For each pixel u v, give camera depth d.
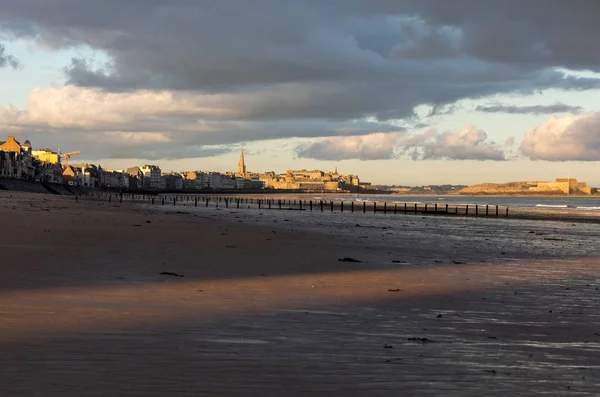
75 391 6.74
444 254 28.50
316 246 30.06
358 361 8.53
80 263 19.41
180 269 19.12
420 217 82.25
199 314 11.83
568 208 142.88
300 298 14.37
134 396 6.65
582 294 16.50
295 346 9.35
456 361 8.72
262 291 15.26
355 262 23.25
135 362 8.06
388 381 7.55
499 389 7.35
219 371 7.76
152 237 31.28
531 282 18.97
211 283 16.33
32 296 13.18
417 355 9.02
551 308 14.05
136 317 11.27
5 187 169.50
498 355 9.20
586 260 27.05
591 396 7.17
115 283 15.58
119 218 50.66
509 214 99.25
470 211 114.00
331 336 10.22
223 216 67.44
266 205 131.25
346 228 49.19
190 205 119.19
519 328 11.53
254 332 10.31
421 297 15.20
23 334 9.51
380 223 61.34
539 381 7.75
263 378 7.51
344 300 14.33
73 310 11.73
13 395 6.53
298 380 7.47
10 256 20.47
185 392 6.85
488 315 12.91
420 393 7.10
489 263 24.92
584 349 9.77
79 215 53.00
